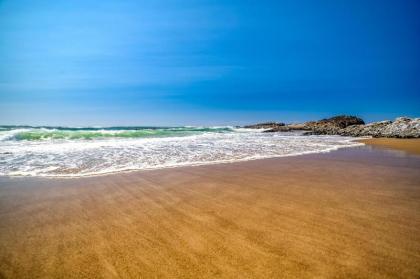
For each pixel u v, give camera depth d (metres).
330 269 2.63
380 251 2.97
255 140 19.66
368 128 37.97
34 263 2.85
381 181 6.37
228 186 5.95
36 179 6.59
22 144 14.34
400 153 12.23
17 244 3.29
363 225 3.70
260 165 8.62
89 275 2.62
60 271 2.70
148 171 7.55
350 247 3.07
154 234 3.52
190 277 2.55
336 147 15.19
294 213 4.21
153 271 2.67
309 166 8.47
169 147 13.37
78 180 6.50
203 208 4.51
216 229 3.64
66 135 19.50
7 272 2.69
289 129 53.19
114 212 4.36
